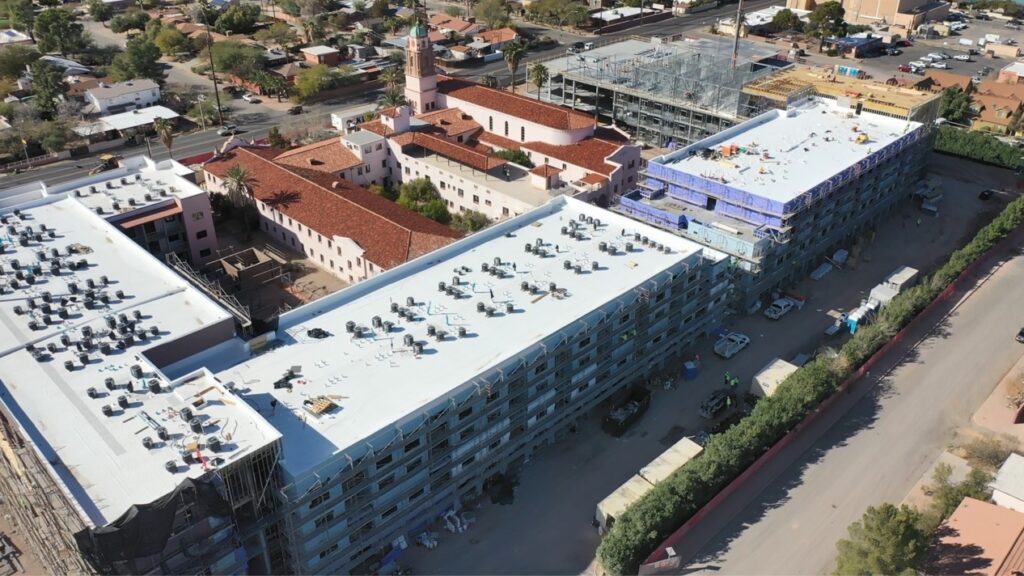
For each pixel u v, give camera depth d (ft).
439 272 359.05
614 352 347.77
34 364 287.07
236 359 303.27
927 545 274.16
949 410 363.35
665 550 285.64
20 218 402.93
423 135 561.02
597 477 326.85
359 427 265.34
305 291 451.12
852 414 360.48
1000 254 498.69
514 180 516.73
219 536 240.32
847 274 478.18
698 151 495.82
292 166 528.63
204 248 462.60
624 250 378.12
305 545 258.16
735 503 312.50
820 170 464.65
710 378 385.91
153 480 234.79
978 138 629.51
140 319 314.55
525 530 302.45
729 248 415.23
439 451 287.28
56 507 235.40
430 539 296.30
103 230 390.63
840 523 303.48
